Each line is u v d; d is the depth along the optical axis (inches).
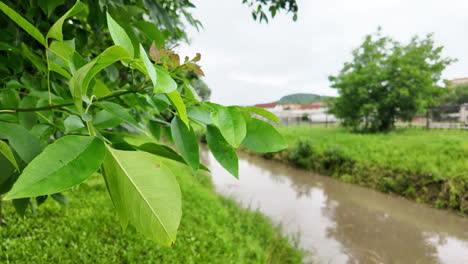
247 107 18.9
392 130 624.1
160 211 11.9
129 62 15.5
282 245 177.5
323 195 318.3
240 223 191.5
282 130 735.7
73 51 18.4
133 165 12.6
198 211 189.3
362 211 268.5
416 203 279.7
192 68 20.7
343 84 642.2
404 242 208.4
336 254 189.9
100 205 165.9
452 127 635.5
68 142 12.6
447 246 202.8
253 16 114.3
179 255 125.5
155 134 28.3
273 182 373.1
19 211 31.2
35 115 27.4
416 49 617.3
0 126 18.2
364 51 688.4
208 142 19.6
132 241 128.8
